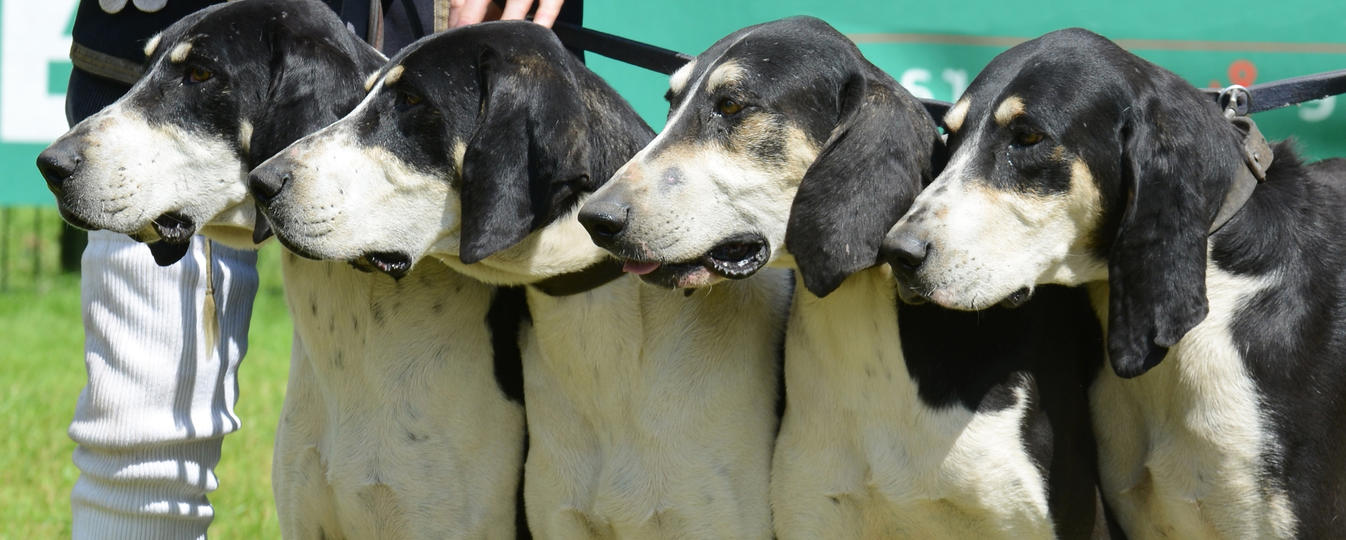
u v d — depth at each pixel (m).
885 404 3.41
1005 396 3.35
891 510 3.47
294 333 3.96
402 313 3.74
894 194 3.26
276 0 3.75
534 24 3.63
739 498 3.62
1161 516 3.45
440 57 3.51
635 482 3.62
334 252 3.39
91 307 4.08
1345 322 3.29
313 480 3.88
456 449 3.73
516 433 3.79
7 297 13.06
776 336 3.76
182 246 3.81
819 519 3.54
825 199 3.26
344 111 3.64
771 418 3.67
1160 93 3.20
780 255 3.43
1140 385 3.43
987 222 3.12
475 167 3.40
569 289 3.61
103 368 4.06
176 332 4.06
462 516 3.73
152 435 4.04
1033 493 3.35
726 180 3.34
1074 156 3.14
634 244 3.24
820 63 3.43
